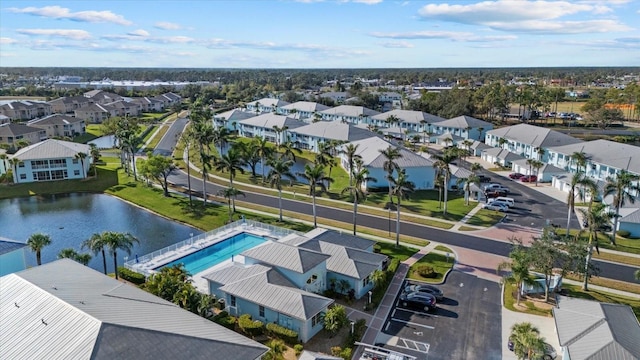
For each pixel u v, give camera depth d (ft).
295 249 168.96
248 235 234.99
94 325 98.89
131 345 95.96
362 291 170.40
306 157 430.20
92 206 291.99
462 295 169.99
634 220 229.45
